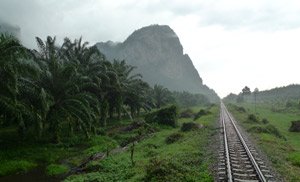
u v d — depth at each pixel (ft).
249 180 49.93
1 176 77.00
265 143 91.25
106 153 93.81
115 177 63.36
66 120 113.39
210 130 125.90
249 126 146.20
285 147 90.33
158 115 169.37
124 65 186.19
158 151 86.79
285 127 170.30
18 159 89.10
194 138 103.60
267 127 127.85
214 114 223.71
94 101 125.59
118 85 155.84
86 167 76.79
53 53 114.73
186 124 135.03
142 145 102.06
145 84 208.23
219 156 68.95
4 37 86.22
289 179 52.75
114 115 212.02
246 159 66.59
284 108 314.14
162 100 285.64
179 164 58.49
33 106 97.96
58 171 80.64
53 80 110.11
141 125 149.89
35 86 99.14
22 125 90.12
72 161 92.32
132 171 64.95
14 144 101.09
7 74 83.41
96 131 132.46
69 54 139.03
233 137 100.83
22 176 77.36
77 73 115.55
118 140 126.52
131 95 190.49
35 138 109.81
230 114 231.71
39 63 110.32
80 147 110.52
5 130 119.55
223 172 54.34
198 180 51.85
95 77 135.33
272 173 55.62
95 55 147.95
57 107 110.63
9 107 85.35
